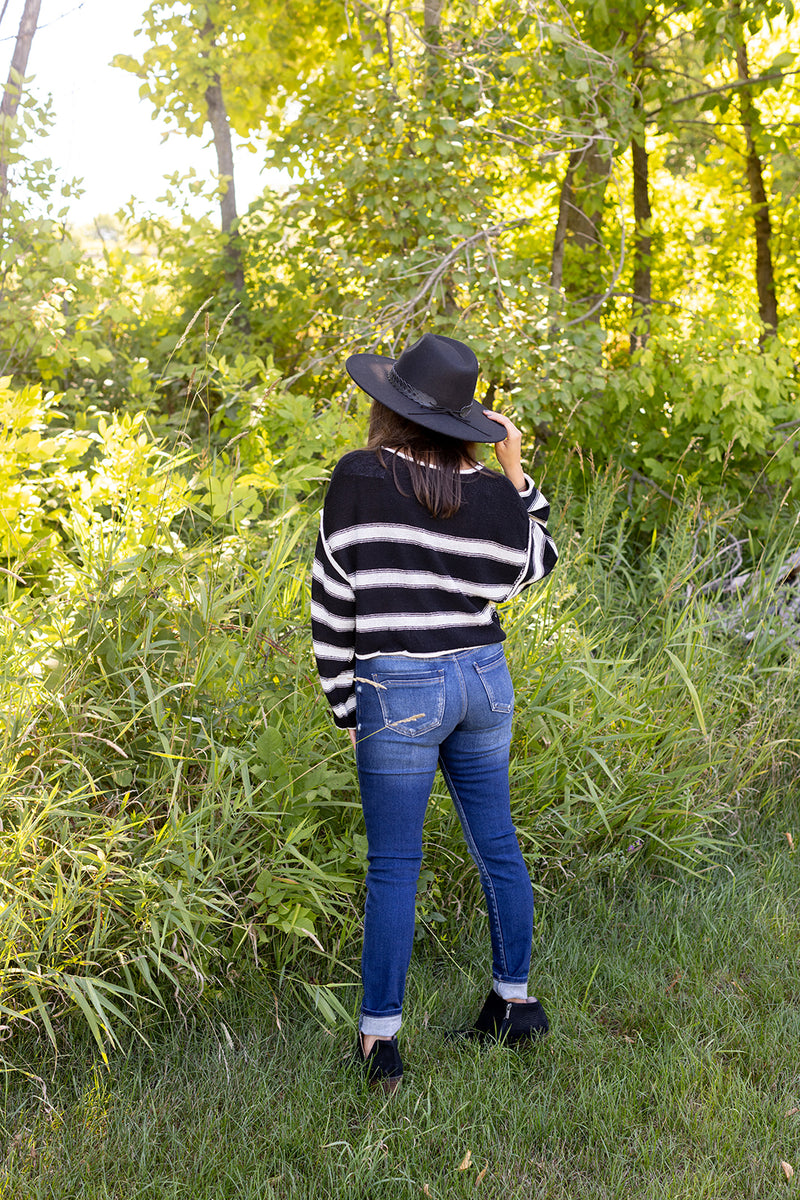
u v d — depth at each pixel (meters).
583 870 3.09
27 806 2.29
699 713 3.19
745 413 4.88
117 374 5.37
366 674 2.06
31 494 3.34
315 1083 2.18
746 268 8.59
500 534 2.09
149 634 2.51
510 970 2.34
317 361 4.57
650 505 5.39
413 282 4.87
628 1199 1.93
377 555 2.01
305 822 2.54
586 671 3.29
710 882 3.22
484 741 2.20
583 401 5.06
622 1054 2.35
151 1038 2.33
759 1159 2.03
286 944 2.49
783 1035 2.44
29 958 2.15
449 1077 2.26
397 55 5.19
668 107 6.31
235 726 2.65
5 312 4.42
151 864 2.25
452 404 2.03
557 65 5.04
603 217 6.87
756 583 4.38
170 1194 1.87
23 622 2.70
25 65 4.89
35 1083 2.13
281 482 3.66
